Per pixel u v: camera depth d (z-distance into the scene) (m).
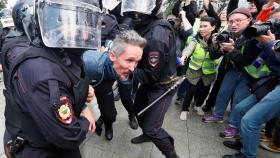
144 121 2.46
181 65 3.60
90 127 1.49
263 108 2.43
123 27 2.99
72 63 1.35
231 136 3.36
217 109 3.76
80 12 1.26
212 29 3.60
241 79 3.25
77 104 1.33
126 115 3.87
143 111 2.46
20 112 1.29
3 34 3.39
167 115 3.95
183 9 4.24
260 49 2.68
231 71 3.55
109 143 3.12
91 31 1.33
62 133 1.21
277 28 2.34
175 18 4.01
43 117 1.17
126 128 3.50
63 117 1.20
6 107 1.37
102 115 3.00
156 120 2.40
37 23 1.20
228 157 2.83
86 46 1.29
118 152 2.96
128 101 3.15
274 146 3.11
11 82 1.29
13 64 1.27
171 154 2.47
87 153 2.89
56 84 1.18
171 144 2.47
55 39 1.20
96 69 2.16
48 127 1.19
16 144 1.36
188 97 3.76
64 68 1.26
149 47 2.15
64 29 1.22
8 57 1.85
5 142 1.50
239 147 3.13
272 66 2.45
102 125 3.48
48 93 1.17
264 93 2.64
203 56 3.64
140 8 2.08
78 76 1.36
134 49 1.92
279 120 2.99
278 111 2.44
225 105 3.72
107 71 2.17
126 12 2.16
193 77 3.70
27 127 1.31
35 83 1.16
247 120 2.52
